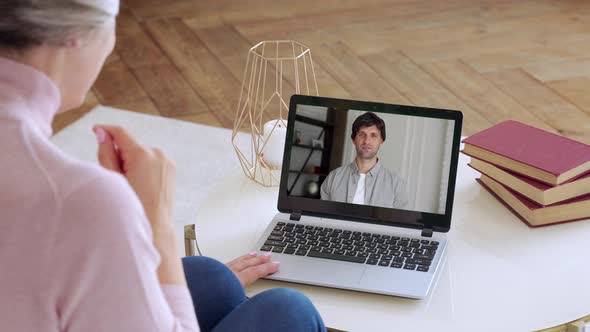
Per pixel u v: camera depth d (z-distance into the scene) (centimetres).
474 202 150
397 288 121
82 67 72
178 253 78
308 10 395
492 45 350
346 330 114
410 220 138
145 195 77
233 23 379
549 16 381
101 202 65
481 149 150
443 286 124
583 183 141
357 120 140
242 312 108
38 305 66
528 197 143
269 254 129
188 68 331
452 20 379
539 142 149
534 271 128
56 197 64
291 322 106
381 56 340
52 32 67
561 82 314
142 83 318
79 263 65
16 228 64
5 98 67
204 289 118
